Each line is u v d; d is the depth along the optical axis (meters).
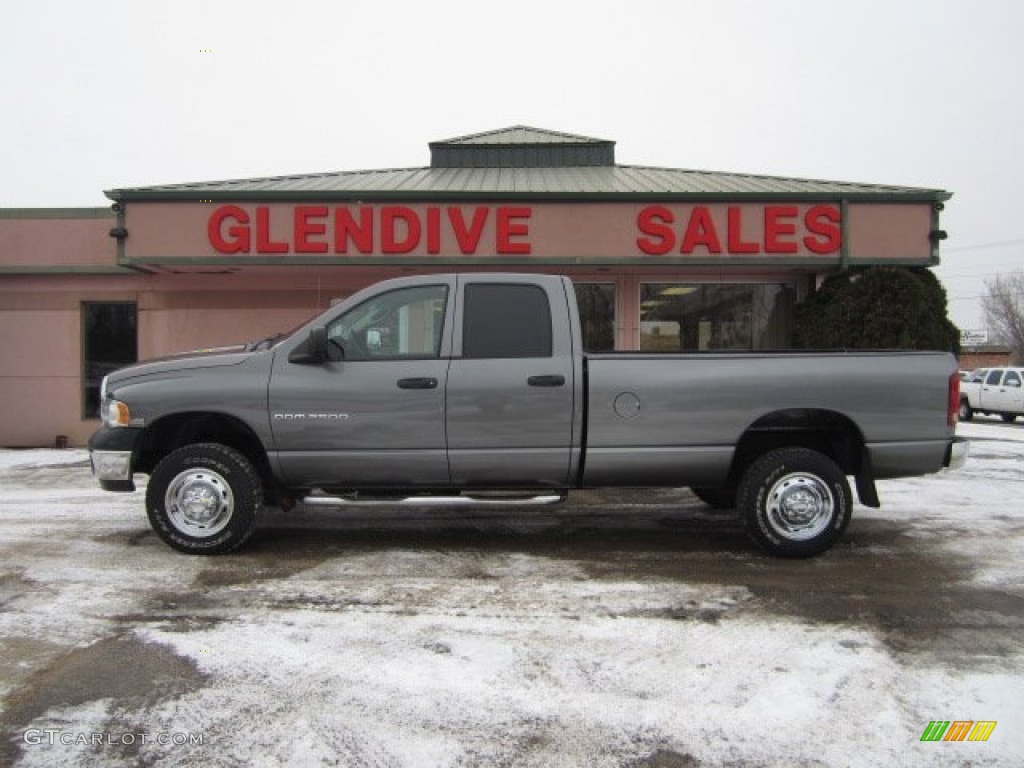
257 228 10.60
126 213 10.69
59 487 8.73
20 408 12.53
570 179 12.99
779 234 10.69
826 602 4.76
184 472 5.59
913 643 4.12
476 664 3.82
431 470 5.59
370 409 5.50
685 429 5.56
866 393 5.55
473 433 5.53
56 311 12.51
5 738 3.12
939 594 4.93
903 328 10.30
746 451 5.99
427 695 3.50
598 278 12.26
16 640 4.09
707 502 7.44
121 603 4.66
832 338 10.62
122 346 12.66
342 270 11.84
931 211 10.75
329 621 4.38
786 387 5.54
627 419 5.54
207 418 5.71
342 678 3.66
